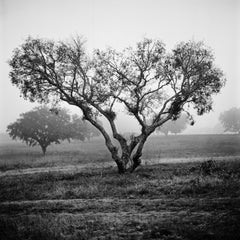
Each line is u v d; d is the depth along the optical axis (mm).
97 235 9539
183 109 25484
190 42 25484
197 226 9820
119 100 25094
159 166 27656
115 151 24281
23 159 42312
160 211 12195
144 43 25406
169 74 25172
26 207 13875
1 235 9594
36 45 24734
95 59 25734
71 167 31234
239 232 8984
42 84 25438
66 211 12859
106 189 17016
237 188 15750
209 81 25109
